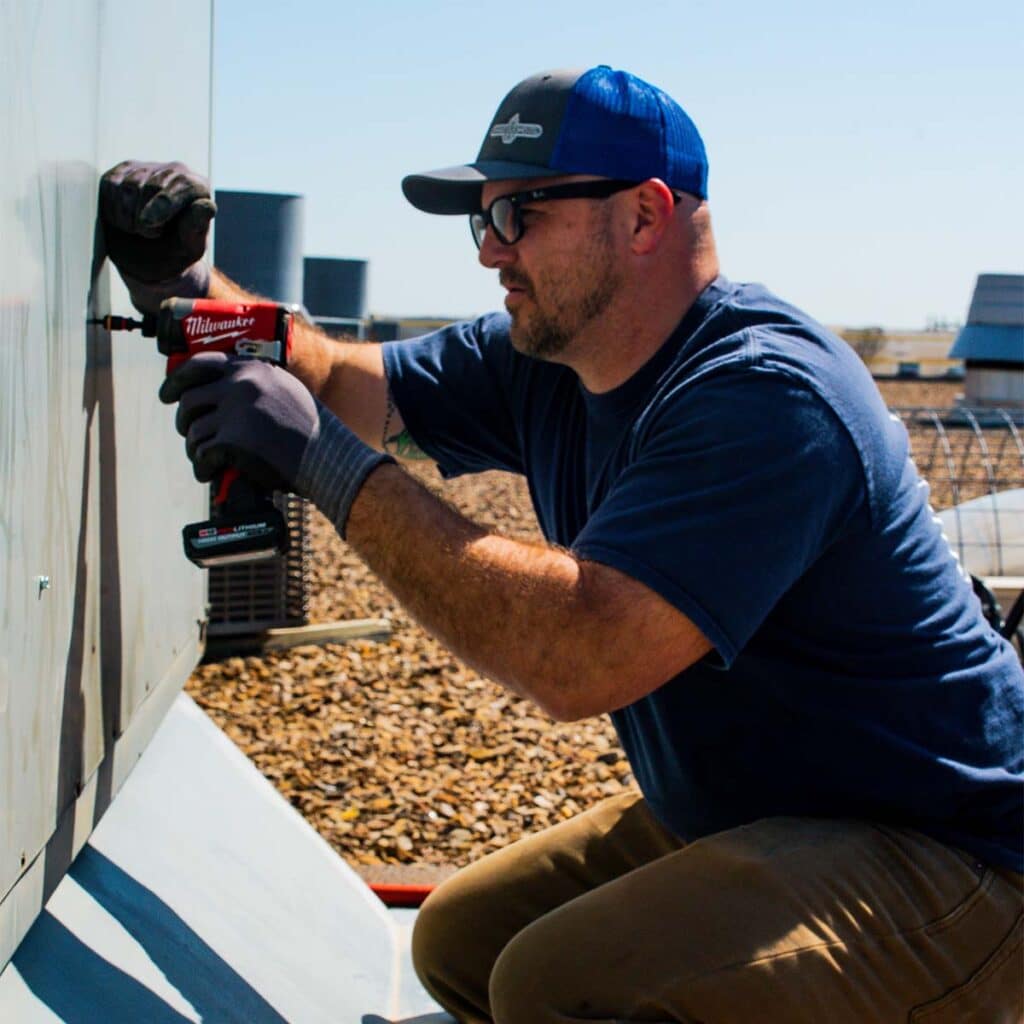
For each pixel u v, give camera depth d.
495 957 2.29
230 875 2.36
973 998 1.93
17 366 1.47
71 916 1.90
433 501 1.87
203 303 1.85
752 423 1.82
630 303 2.04
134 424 2.08
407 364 2.51
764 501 1.80
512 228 2.04
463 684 5.70
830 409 1.87
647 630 1.77
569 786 4.62
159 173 1.86
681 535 1.78
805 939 1.81
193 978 1.97
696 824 2.16
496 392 2.52
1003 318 18.30
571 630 1.77
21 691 1.54
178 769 2.59
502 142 2.04
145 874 2.15
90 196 1.77
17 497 1.49
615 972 1.80
